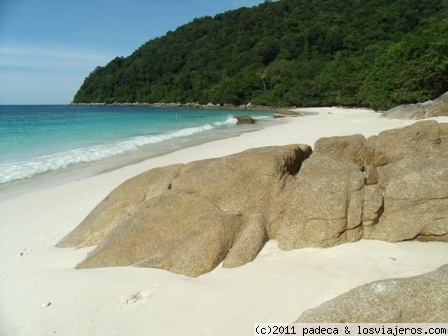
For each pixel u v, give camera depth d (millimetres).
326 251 5801
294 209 6137
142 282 5219
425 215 5898
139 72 129250
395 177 6230
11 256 6730
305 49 95125
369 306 3664
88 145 19922
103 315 4559
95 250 6156
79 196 10562
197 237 5797
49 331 4355
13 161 15172
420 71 31406
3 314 4750
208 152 16469
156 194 7012
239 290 4941
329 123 26828
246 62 102062
